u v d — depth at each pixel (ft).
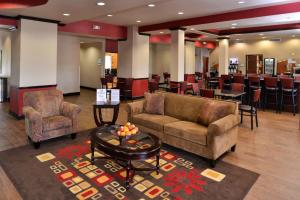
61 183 9.50
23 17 19.08
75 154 12.39
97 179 9.86
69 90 33.22
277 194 8.98
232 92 19.54
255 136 16.06
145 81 31.58
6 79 27.22
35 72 20.22
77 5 16.12
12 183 9.45
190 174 10.51
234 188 9.39
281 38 40.24
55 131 13.82
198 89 21.11
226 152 13.05
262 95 25.81
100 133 11.16
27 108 13.83
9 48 27.09
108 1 15.19
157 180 9.92
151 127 13.98
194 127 12.50
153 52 48.06
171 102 15.44
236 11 20.43
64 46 31.86
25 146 13.48
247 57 44.34
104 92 16.38
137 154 8.96
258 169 11.09
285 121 20.35
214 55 50.31
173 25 25.44
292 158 12.42
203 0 16.75
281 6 18.16
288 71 38.86
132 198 8.55
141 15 22.27
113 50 38.19
